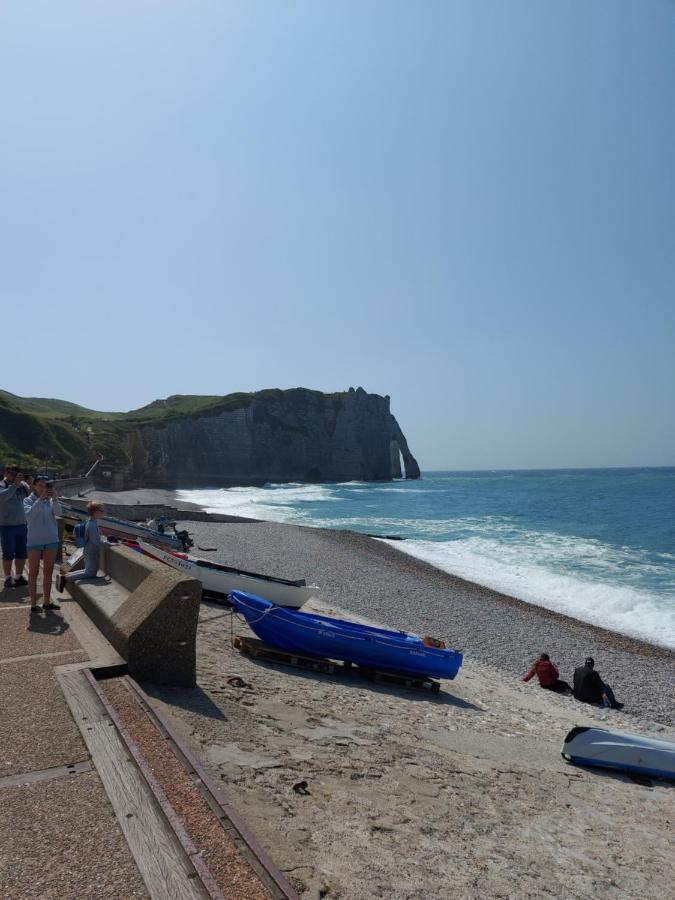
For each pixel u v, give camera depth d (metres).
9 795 3.64
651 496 89.19
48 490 8.41
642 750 8.41
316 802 4.92
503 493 106.44
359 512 69.00
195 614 6.61
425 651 11.37
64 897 2.77
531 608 22.55
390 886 3.95
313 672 10.86
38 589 10.07
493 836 5.27
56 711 4.91
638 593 24.78
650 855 5.68
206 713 6.03
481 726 9.65
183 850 3.17
